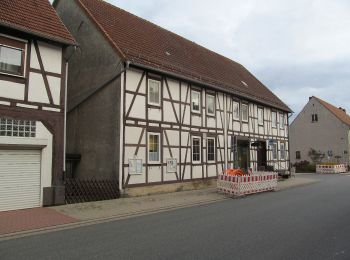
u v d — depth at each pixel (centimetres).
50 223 1077
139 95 1744
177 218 1177
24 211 1252
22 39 1322
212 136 2242
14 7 1373
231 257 707
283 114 3369
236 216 1195
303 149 5503
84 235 934
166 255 725
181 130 1989
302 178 3117
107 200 1538
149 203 1496
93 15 1888
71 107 1864
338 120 5250
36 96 1345
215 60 2856
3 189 1252
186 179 2000
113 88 1700
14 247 818
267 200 1647
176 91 1977
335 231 948
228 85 2434
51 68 1400
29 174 1322
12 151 1280
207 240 851
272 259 694
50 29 1409
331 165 4156
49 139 1371
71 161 1812
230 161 2409
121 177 1630
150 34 2241
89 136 1775
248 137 2675
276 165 3144
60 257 727
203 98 2189
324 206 1420
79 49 1866
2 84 1259
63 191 1394
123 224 1086
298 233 924
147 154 1764
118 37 1856
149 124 1786
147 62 1780
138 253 743
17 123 1290
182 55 2311
